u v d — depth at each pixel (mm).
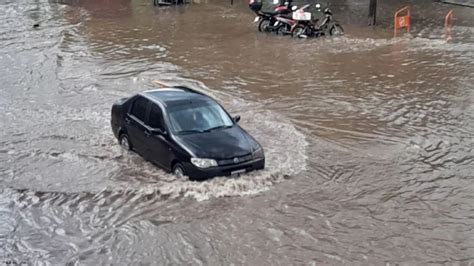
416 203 9883
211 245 8438
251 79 18609
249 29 27391
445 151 12406
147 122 11398
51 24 29203
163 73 19375
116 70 19844
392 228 8969
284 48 23250
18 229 8977
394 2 37156
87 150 12242
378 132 13625
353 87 17625
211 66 20359
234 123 11438
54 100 16312
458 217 9367
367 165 11539
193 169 10180
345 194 10180
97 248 8391
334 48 23250
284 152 12078
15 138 13062
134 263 7980
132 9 34406
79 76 19047
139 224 9078
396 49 22984
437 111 15273
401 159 11922
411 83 18031
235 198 9906
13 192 10227
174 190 10125
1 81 18531
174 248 8367
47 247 8430
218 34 26203
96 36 25953
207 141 10547
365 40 24766
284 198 9938
